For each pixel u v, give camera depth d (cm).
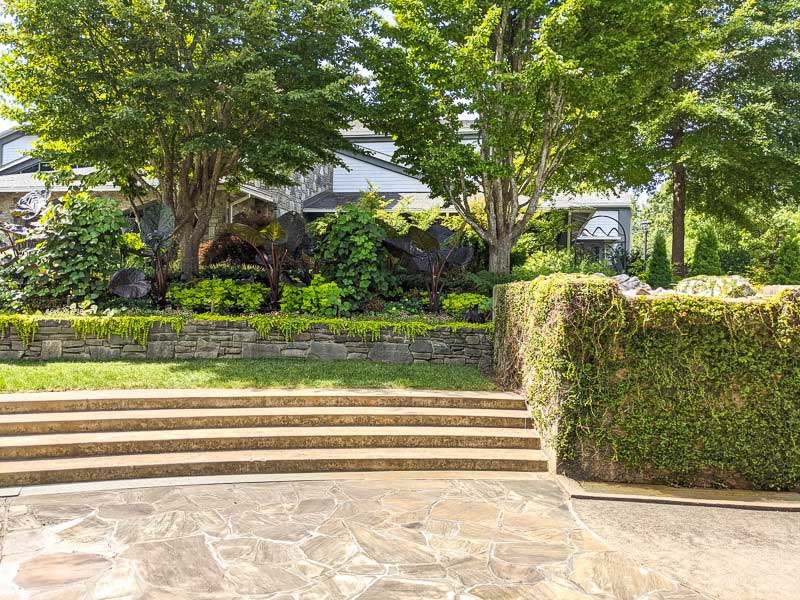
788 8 1528
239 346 890
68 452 538
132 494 484
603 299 556
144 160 1130
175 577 345
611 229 2258
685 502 502
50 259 905
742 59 1545
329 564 367
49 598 318
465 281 1135
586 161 1205
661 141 1655
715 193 1683
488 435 617
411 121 1119
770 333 548
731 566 378
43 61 992
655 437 554
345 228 996
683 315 552
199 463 534
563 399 559
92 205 932
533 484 543
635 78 1016
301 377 755
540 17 1085
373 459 566
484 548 397
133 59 986
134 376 721
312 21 975
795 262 1762
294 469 553
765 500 511
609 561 382
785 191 1562
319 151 1120
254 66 938
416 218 1501
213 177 1141
